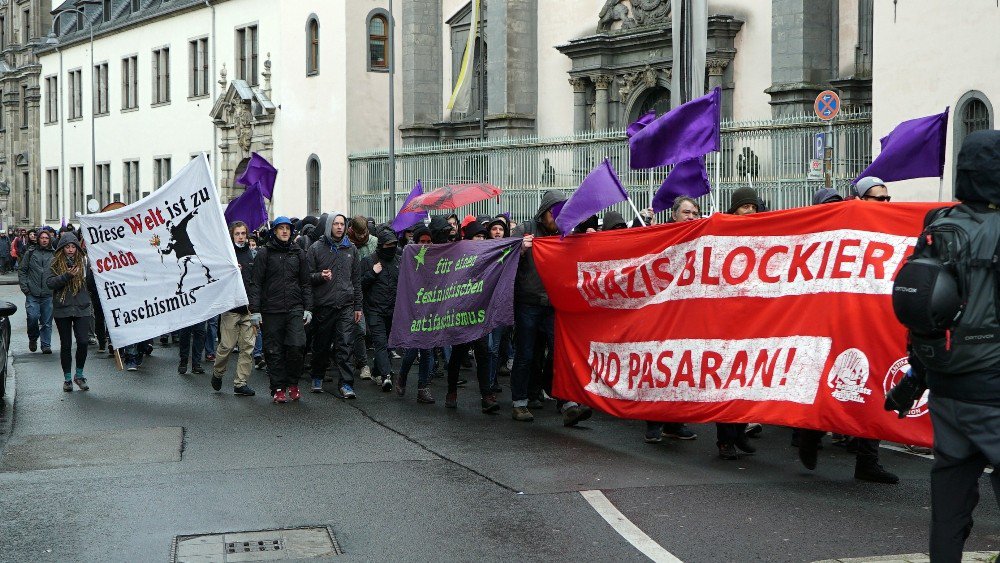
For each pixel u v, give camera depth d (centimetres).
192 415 1268
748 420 932
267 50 4253
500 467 964
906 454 1018
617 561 691
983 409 538
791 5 2562
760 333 938
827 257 891
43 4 6506
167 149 5025
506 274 1198
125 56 5384
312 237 1772
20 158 6638
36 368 1756
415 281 1309
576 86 3212
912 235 857
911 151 1182
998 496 545
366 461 1000
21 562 711
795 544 718
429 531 766
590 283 1092
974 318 536
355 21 3784
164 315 1421
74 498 876
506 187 3019
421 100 3803
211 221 1402
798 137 2211
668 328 1013
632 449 1045
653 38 2952
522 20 3384
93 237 1429
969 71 1867
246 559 712
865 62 2506
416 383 1549
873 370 849
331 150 3853
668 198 1341
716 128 1248
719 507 815
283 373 1365
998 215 544
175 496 877
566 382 1134
